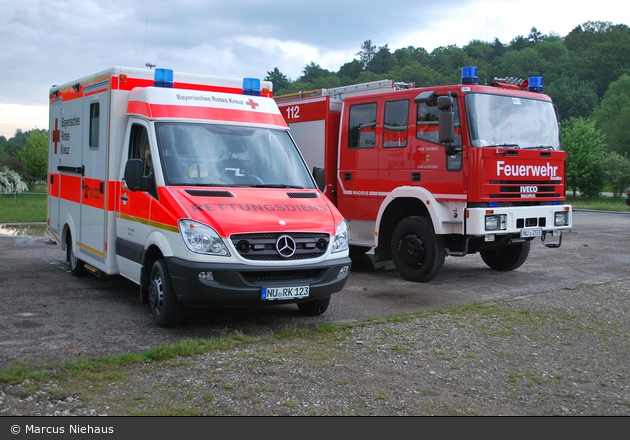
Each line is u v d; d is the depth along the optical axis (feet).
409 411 14.33
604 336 21.06
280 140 24.86
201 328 21.59
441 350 19.10
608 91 280.51
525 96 31.17
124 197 24.13
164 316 21.04
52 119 33.78
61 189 32.07
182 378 16.06
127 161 21.86
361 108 34.14
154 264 21.74
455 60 352.69
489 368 17.62
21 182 112.78
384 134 32.73
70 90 30.12
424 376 16.80
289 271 20.33
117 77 24.66
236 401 14.62
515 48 408.46
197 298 19.54
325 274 20.92
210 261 19.38
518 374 17.15
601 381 16.71
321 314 24.02
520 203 30.45
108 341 19.63
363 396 15.19
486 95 29.48
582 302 26.23
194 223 19.74
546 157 30.96
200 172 22.08
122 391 15.08
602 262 38.83
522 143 30.45
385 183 32.73
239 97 25.26
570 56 382.01
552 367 17.81
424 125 30.55
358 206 34.53
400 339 20.27
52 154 33.96
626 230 61.11
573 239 52.60
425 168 30.50
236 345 19.20
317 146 36.58
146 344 19.42
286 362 17.57
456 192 28.99
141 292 22.68
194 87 25.61
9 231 55.26
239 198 21.18
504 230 29.07
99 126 25.93
